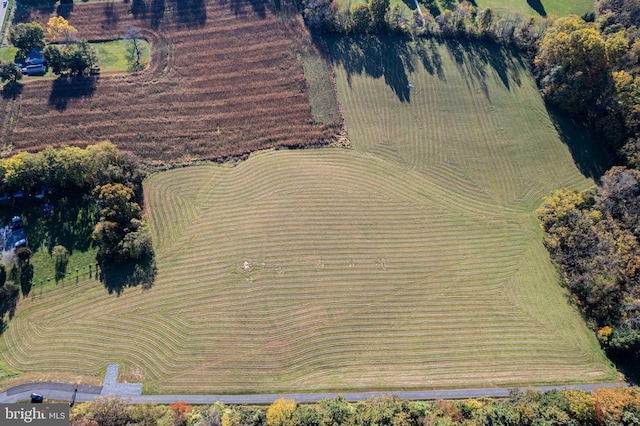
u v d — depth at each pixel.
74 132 87.19
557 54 92.81
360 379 64.38
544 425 53.66
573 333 69.31
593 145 90.44
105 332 66.69
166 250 74.88
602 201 76.81
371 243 77.81
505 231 80.38
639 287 67.00
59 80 94.06
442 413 56.62
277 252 75.88
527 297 72.81
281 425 54.09
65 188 78.62
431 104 95.62
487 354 67.19
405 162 88.00
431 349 67.38
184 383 63.09
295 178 84.69
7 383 61.34
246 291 71.62
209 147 87.56
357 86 97.56
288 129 90.75
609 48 88.06
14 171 73.69
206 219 78.75
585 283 70.31
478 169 87.62
